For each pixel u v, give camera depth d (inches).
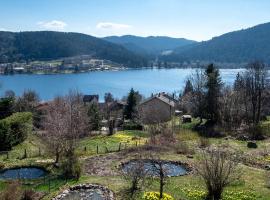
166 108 4296.3
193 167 1649.9
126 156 1879.9
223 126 3004.4
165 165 1701.5
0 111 2529.5
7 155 1877.5
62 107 2613.2
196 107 3722.9
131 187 1369.3
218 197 1259.8
